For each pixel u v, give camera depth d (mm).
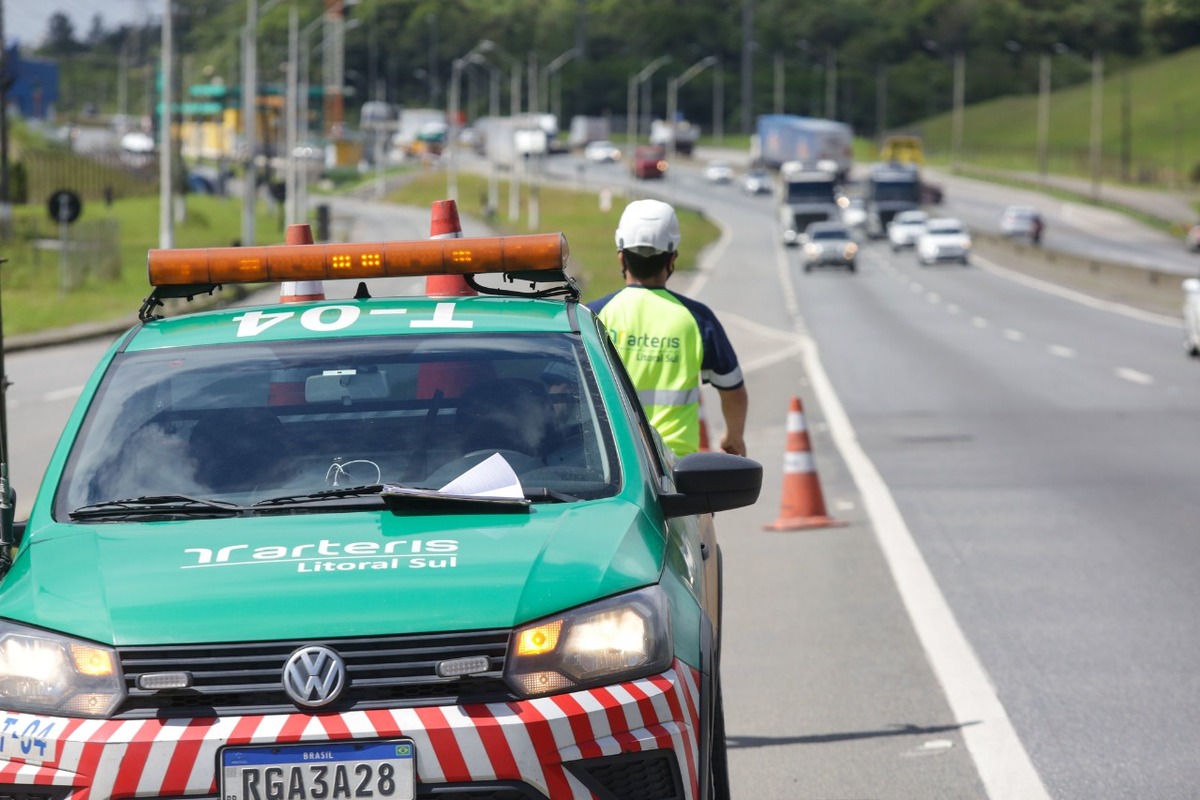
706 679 12305
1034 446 46375
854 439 48562
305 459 13211
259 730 10789
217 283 15117
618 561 11883
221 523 12398
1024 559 29641
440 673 11000
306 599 11180
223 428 13547
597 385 14031
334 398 13773
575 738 11039
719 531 33531
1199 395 60656
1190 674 21469
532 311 15031
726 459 13539
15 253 155000
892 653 22859
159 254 14875
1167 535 31969
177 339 14664
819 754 18359
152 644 11016
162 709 10938
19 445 49469
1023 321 113938
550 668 11172
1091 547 30734
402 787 10805
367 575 11430
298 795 10781
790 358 83438
